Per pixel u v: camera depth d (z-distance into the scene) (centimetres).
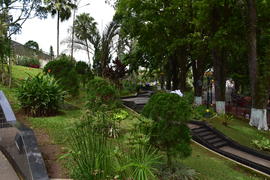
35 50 2856
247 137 1049
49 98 777
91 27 2266
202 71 1694
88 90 771
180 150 466
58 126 643
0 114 511
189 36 1508
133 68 2242
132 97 1769
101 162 345
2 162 422
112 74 1756
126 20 1700
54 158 432
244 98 2103
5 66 1291
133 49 2388
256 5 1219
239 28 1310
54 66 1091
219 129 1073
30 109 764
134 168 348
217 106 1370
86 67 1641
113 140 568
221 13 1298
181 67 1758
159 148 488
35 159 346
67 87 1062
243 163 742
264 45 1377
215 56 1376
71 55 2259
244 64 1812
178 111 462
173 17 1472
